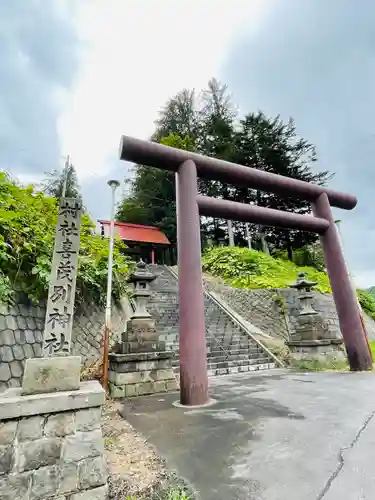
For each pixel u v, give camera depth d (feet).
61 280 9.03
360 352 24.54
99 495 6.77
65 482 6.62
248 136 68.49
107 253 26.71
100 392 7.63
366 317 44.57
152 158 19.67
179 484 7.25
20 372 14.92
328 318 38.73
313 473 7.44
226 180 23.25
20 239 17.04
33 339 16.99
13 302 16.42
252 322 39.06
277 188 25.81
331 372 24.75
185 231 18.88
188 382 16.07
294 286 31.09
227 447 9.49
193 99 80.74
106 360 19.03
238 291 44.21
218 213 22.91
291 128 66.95
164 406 15.67
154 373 19.76
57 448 6.82
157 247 68.64
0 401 6.63
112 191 23.95
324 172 65.16
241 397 16.87
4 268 16.25
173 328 31.50
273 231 71.92
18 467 6.40
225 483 7.17
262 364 28.40
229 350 29.73
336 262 26.50
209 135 72.79
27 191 19.38
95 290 25.94
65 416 7.14
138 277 22.03
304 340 29.32
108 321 20.12
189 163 20.39
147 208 76.13
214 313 38.11
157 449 9.61
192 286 17.69
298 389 18.37
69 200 9.98
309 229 27.04
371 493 6.41
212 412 13.91
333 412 13.01
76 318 23.29
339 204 29.71
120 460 8.79
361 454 8.43
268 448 9.21
